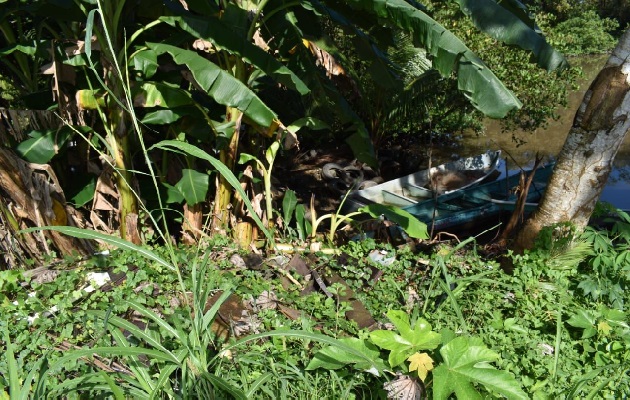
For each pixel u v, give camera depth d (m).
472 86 5.05
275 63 5.62
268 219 6.16
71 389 2.94
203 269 3.31
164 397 3.16
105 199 6.06
